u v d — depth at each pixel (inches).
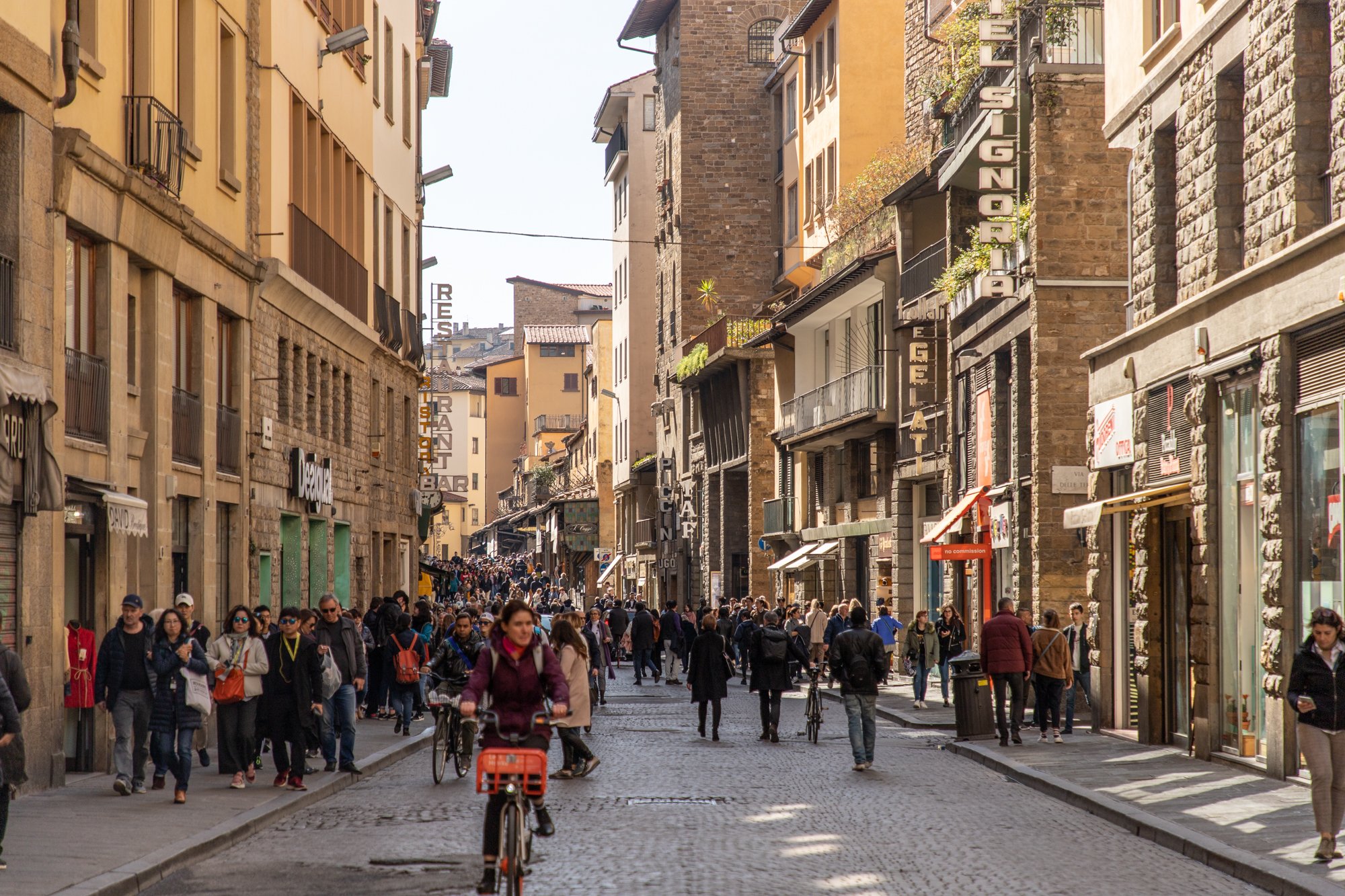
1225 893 466.9
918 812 655.8
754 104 2883.9
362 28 1344.7
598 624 1384.1
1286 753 721.6
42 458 697.0
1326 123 721.0
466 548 6668.3
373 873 501.4
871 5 2206.0
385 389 1686.8
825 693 1509.6
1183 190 888.3
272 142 1163.3
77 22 781.9
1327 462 686.5
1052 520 1219.2
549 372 5743.1
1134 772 770.2
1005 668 930.7
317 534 1364.4
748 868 505.4
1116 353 1007.6
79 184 773.9
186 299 979.3
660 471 3105.3
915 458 1713.8
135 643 692.1
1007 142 1263.5
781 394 2370.8
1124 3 1010.7
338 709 797.9
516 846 430.0
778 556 2381.9
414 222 1887.3
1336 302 662.5
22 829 576.7
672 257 2950.3
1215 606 825.5
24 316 703.7
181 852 519.8
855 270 1825.8
